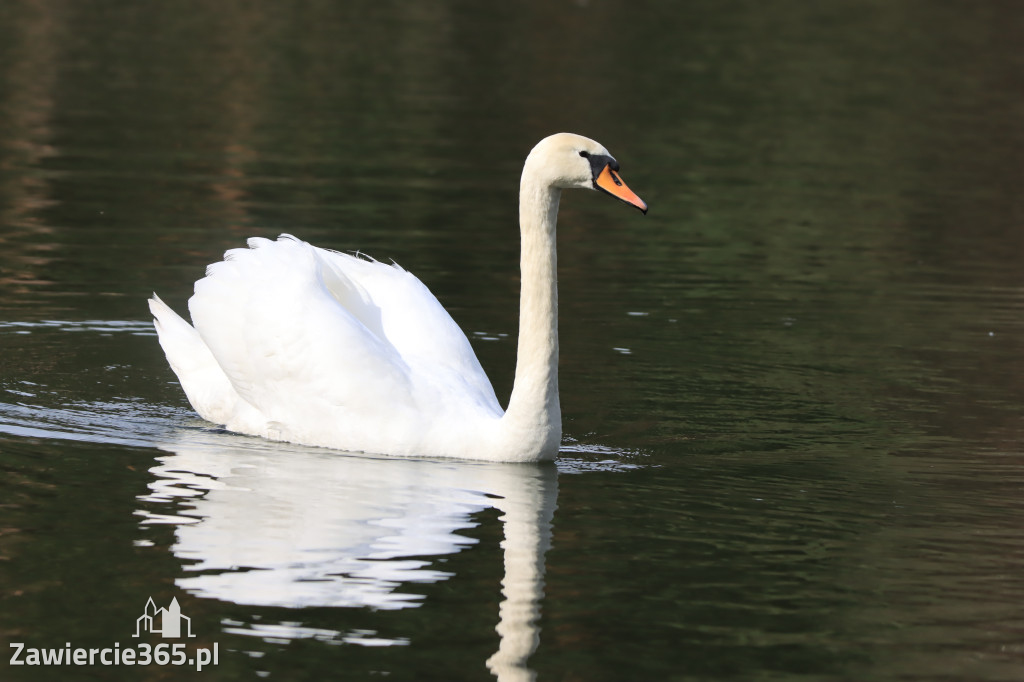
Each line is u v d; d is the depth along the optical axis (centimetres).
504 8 4578
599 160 1182
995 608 920
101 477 1124
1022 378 1509
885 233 2227
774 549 1016
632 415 1357
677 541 1027
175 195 2259
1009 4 4903
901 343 1642
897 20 4562
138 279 1800
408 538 1014
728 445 1270
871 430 1324
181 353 1315
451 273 1880
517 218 2202
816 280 1945
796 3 4869
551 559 985
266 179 2402
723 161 2733
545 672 814
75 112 2881
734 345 1620
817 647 855
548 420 1201
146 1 4425
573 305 1781
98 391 1380
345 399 1217
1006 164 2764
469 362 1302
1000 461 1234
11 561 948
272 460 1190
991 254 2109
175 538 997
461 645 845
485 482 1149
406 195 2325
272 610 885
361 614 883
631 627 878
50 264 1850
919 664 839
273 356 1235
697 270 1983
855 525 1070
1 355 1478
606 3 4722
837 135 3006
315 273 1266
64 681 798
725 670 823
